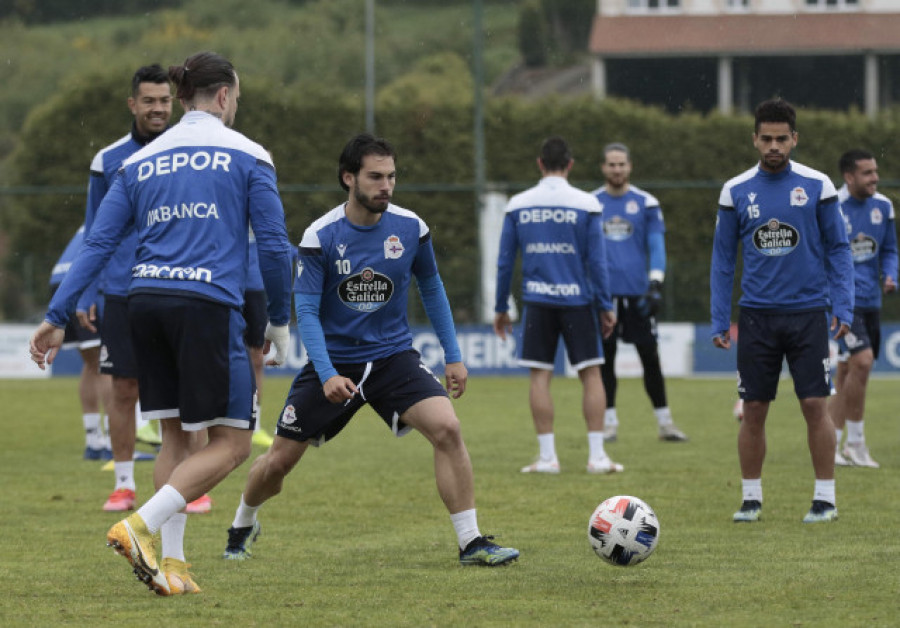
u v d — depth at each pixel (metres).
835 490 26.70
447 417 18.39
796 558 19.00
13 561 19.27
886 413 45.56
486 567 18.45
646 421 43.50
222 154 16.53
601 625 14.66
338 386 17.70
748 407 22.86
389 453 35.03
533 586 17.03
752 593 16.44
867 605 15.70
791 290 22.41
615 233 36.84
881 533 21.34
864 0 94.25
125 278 23.97
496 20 108.56
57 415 46.91
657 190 78.56
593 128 89.19
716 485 27.78
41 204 85.25
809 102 94.62
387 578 17.67
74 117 90.44
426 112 90.75
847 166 30.70
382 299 18.56
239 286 16.42
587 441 37.28
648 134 88.69
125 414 24.55
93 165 23.39
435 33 107.38
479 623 14.79
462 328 67.31
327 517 23.83
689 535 21.25
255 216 16.45
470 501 18.69
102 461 33.25
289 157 90.88
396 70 104.44
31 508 25.02
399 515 24.06
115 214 16.72
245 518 19.27
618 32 96.69
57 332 16.42
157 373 16.58
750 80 95.38
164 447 17.30
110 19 109.00
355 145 18.05
